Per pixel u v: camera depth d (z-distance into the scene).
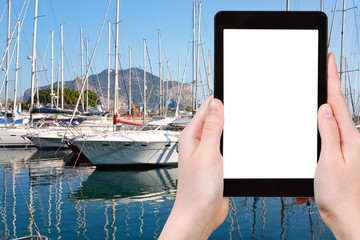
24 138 29.59
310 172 1.01
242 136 1.02
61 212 10.70
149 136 19.08
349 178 0.76
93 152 19.19
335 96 0.86
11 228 9.16
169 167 19.70
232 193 1.02
